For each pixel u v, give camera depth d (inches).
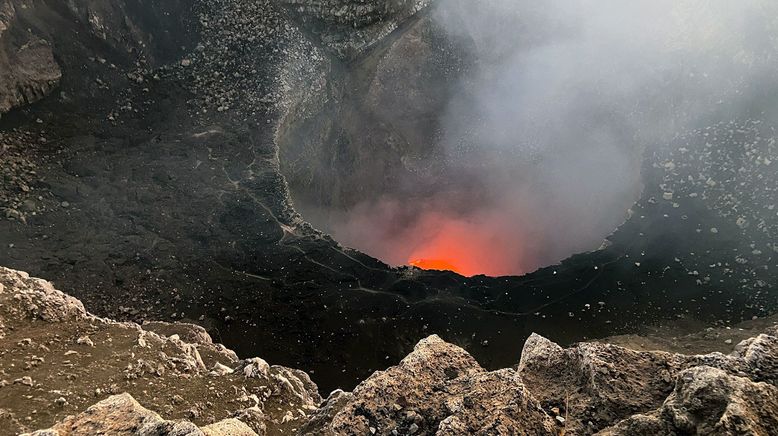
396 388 208.8
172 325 521.7
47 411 297.6
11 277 420.5
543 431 190.5
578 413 201.8
